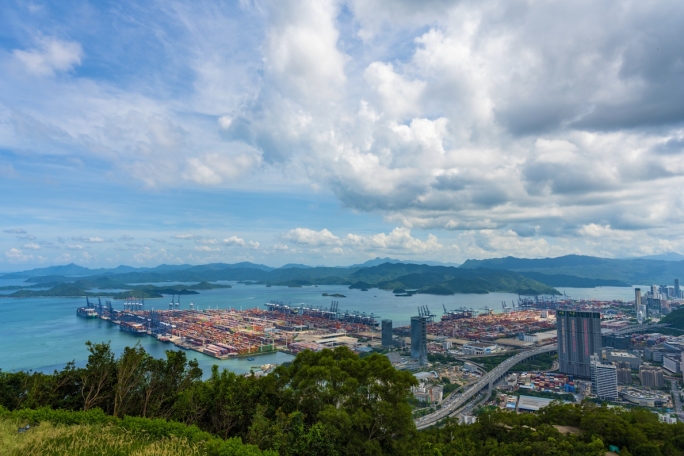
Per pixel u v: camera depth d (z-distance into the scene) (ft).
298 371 125.70
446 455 206.49
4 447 85.15
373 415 112.47
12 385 144.66
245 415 129.29
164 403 147.54
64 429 99.40
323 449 100.17
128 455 87.35
